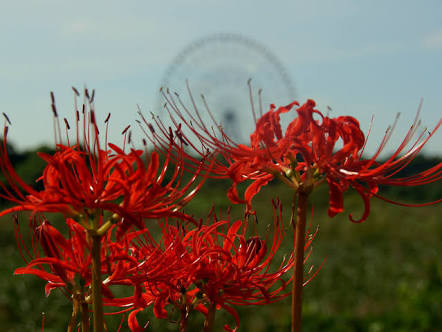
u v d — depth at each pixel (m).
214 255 2.45
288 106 2.42
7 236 13.13
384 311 9.05
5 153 2.08
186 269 2.39
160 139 2.35
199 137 2.39
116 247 2.39
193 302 2.49
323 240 16.48
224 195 19.28
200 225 2.36
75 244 2.35
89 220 2.17
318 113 2.37
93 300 2.14
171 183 2.31
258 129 2.34
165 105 2.36
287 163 2.43
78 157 2.13
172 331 7.31
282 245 11.79
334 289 10.64
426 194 26.83
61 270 2.28
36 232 2.32
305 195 2.33
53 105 2.16
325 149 2.33
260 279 2.58
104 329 2.26
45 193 2.11
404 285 9.20
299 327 2.28
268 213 17.12
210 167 2.36
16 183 2.09
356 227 17.66
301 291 2.29
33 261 2.22
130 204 2.18
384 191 27.38
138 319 7.48
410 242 16.27
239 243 2.60
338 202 2.34
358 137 2.39
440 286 8.62
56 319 8.01
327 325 7.98
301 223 2.32
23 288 8.88
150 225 10.42
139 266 2.38
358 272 12.05
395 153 2.43
